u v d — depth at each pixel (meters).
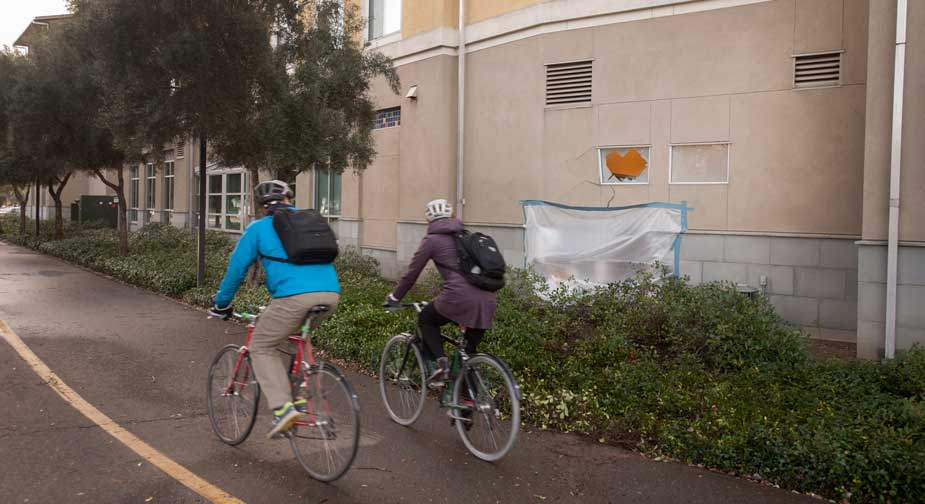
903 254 7.19
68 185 41.19
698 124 10.19
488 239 4.86
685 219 9.17
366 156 11.55
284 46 11.30
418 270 4.89
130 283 13.88
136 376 6.61
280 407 4.18
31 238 24.31
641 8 10.59
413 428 5.36
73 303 11.09
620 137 10.87
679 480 4.45
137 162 13.46
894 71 7.22
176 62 9.77
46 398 5.79
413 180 13.98
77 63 14.43
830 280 9.28
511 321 7.54
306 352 4.42
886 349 7.26
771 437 4.57
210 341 8.30
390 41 14.57
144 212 30.67
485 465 4.63
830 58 9.26
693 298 7.70
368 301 9.48
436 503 3.99
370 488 4.17
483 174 12.74
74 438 4.84
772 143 9.64
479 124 12.81
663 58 10.45
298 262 4.18
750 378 6.24
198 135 11.03
